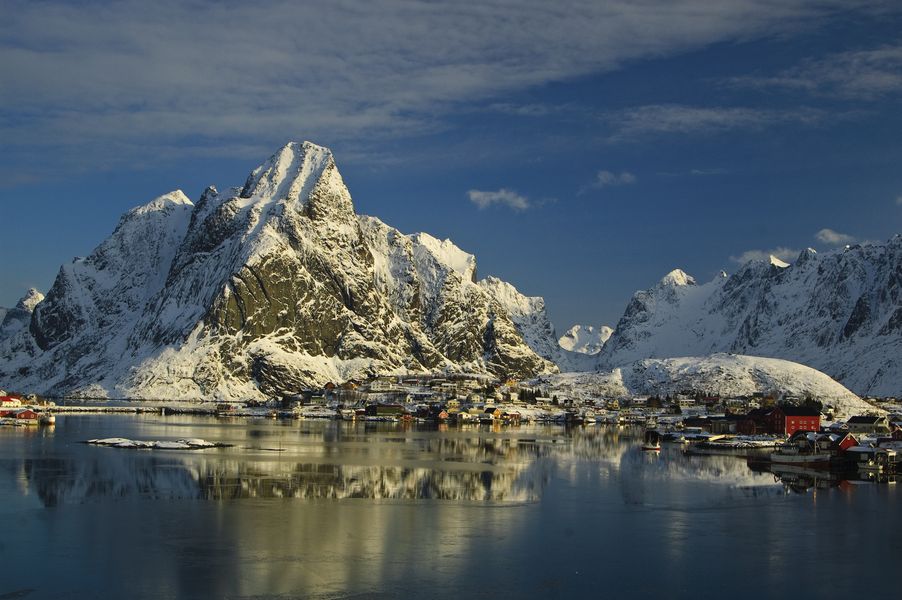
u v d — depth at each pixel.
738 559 101.00
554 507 129.12
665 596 88.38
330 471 160.75
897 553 104.38
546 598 87.12
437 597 86.69
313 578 91.25
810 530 115.62
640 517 122.56
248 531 108.88
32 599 84.69
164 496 130.38
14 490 133.12
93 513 117.56
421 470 166.62
